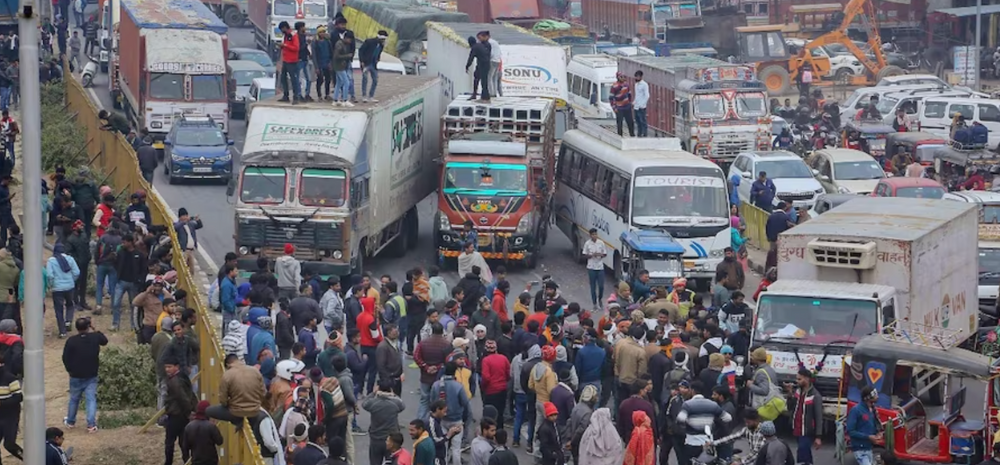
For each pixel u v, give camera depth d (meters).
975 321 30.72
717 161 52.75
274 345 24.95
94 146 49.28
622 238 36.62
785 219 38.28
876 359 23.53
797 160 47.53
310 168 35.59
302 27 37.47
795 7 85.06
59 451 19.91
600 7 84.06
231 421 20.69
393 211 39.41
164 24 54.44
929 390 24.00
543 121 40.19
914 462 23.19
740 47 72.88
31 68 14.77
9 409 22.52
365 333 26.91
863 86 76.56
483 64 41.12
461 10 80.62
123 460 23.77
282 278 32.94
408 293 29.55
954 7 85.12
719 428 22.42
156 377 26.48
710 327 25.84
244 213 35.56
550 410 22.36
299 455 19.69
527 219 38.84
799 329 25.81
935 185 43.75
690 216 37.22
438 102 44.50
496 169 38.94
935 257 27.89
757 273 41.16
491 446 20.88
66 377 28.41
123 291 31.20
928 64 84.00
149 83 53.59
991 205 38.84
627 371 24.56
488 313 27.12
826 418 25.20
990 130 59.50
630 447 21.30
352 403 22.78
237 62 66.06
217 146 49.28
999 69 80.81
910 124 60.72
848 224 28.19
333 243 35.56
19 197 43.69
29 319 15.00
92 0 85.50
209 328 24.77
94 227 37.50
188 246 37.59
